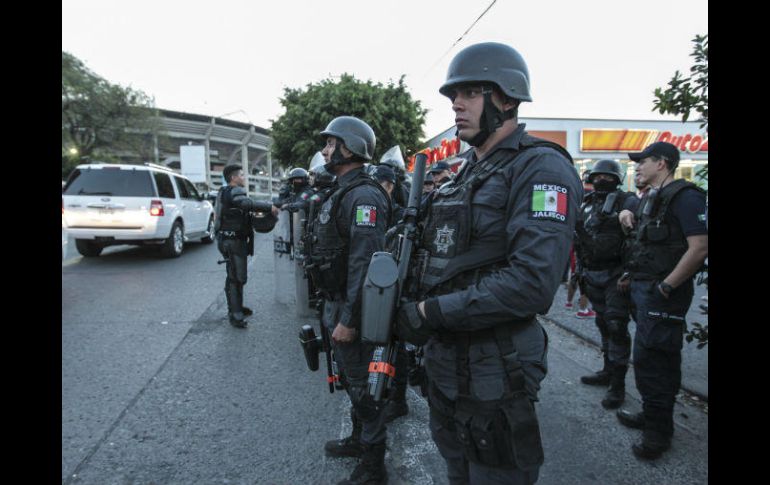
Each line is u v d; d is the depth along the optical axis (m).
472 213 1.34
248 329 4.67
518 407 1.26
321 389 3.28
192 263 8.51
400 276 1.45
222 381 3.40
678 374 2.40
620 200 3.05
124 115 30.53
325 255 2.21
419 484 2.25
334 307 2.27
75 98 28.08
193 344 4.21
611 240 3.02
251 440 2.61
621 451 2.51
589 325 4.76
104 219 8.16
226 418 2.86
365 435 2.16
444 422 1.45
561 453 2.49
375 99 15.88
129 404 3.02
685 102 2.61
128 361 3.78
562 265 1.20
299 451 2.50
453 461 1.50
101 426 2.74
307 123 15.82
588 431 2.73
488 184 1.33
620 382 3.01
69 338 4.31
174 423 2.79
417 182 1.56
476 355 1.31
